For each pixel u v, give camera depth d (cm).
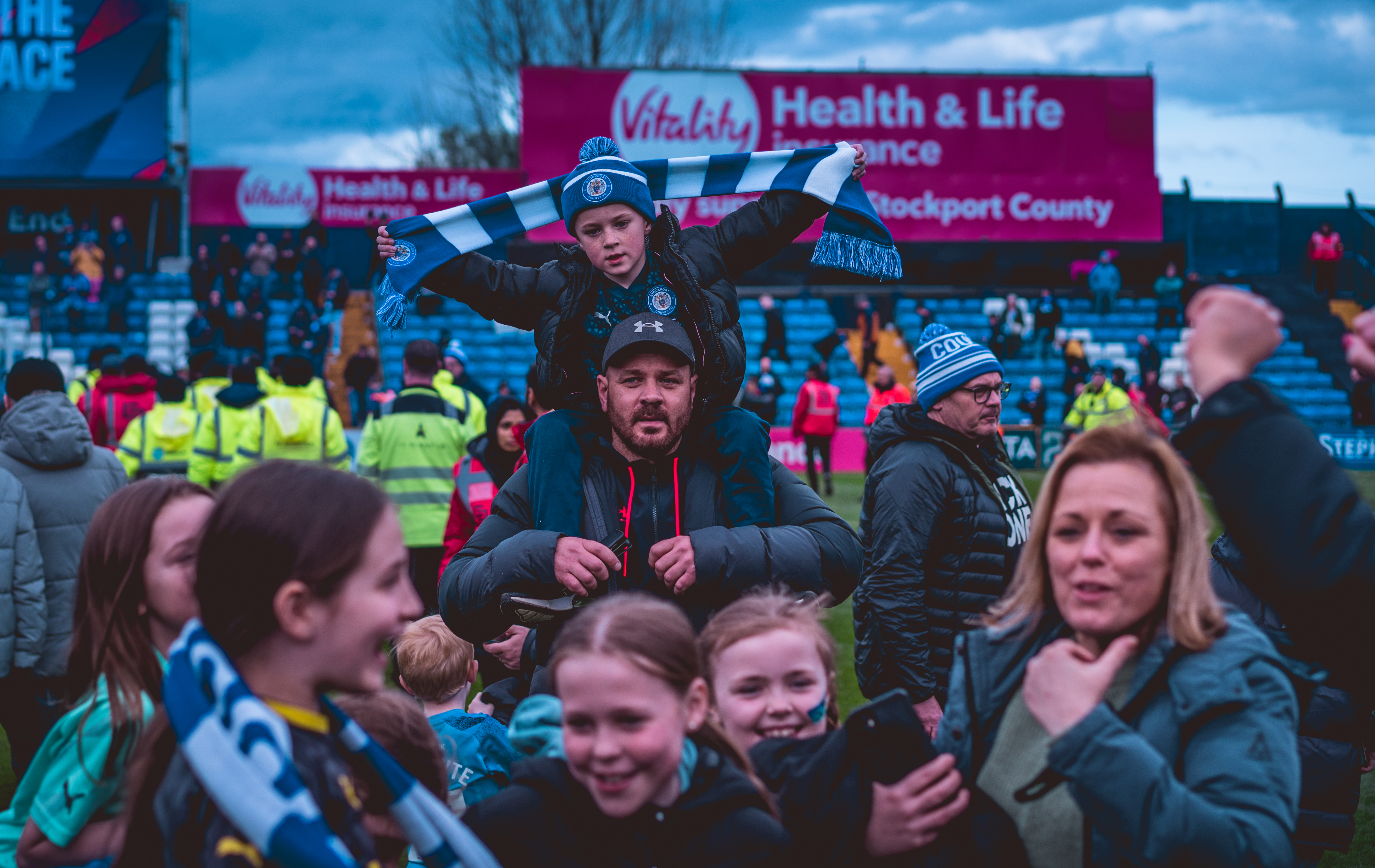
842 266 354
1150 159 2661
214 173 2925
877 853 194
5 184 2748
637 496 315
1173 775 167
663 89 2548
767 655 232
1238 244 3297
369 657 155
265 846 132
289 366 756
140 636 228
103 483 473
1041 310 2480
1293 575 172
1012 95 2634
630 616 187
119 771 222
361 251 2955
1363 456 2078
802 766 210
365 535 154
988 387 387
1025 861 187
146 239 2906
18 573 430
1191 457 185
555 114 2531
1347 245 3186
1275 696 173
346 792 151
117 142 2747
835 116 2594
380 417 720
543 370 332
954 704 206
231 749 137
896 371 2486
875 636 383
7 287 2720
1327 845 284
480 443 598
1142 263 2725
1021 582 199
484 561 310
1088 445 184
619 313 324
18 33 2709
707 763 196
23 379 462
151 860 159
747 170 350
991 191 2641
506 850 190
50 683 454
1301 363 2620
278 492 153
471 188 2961
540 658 321
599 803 186
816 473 1630
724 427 319
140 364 981
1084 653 177
